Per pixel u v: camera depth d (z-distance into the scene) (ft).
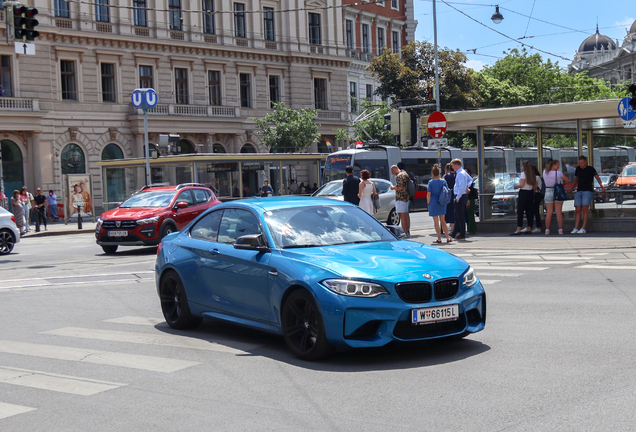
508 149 65.16
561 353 21.30
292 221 24.58
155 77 150.82
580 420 15.08
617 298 30.63
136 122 143.95
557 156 62.85
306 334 21.54
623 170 59.93
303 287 21.44
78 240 85.66
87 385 19.77
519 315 27.68
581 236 56.80
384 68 168.04
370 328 20.42
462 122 65.31
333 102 183.83
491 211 65.87
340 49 185.68
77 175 121.60
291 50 173.27
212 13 160.45
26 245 79.82
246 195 109.50
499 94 198.59
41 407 17.85
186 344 24.84
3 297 38.19
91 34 139.95
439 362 20.77
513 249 50.47
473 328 21.75
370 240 24.59
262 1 168.96
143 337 26.32
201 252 26.27
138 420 16.52
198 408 17.26
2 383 20.29
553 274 38.75
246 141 165.68
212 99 161.07
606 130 60.29
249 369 20.92
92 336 26.78
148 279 43.39
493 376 18.97
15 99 129.29
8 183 130.93
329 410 16.62
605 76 412.16
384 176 123.24
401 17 211.00
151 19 149.79
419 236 63.21
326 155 121.29
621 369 19.17
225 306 24.99
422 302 20.62
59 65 137.18
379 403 16.97
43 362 22.76
